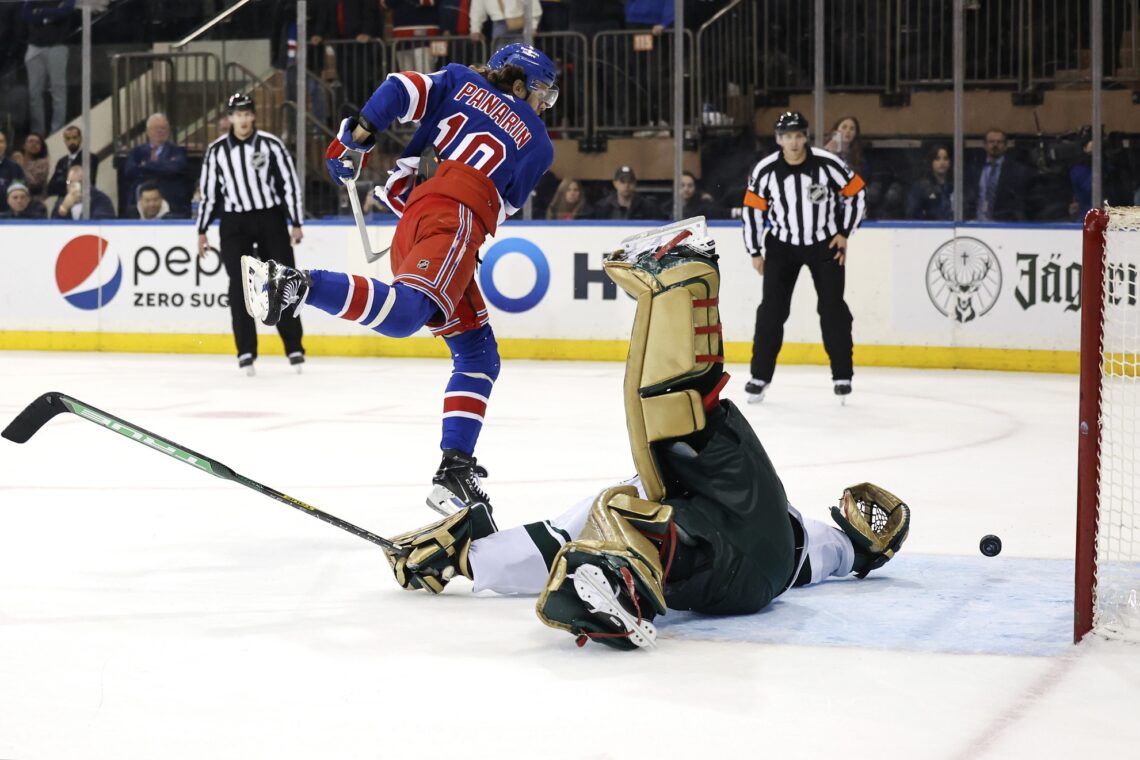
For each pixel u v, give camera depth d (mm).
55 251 21219
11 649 4789
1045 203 19562
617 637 4691
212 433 11680
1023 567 6242
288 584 5906
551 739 3816
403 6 22781
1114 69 19969
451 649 4801
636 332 5152
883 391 15781
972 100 20469
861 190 14250
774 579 5223
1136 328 6434
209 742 3795
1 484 8820
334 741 3803
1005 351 18406
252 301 6035
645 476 5195
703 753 3703
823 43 19469
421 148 7527
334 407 13820
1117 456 8984
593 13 21781
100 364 18859
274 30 23000
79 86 23641
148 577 6051
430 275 6867
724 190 21359
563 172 21781
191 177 21938
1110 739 3820
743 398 15078
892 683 4359
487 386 7582
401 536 5656
